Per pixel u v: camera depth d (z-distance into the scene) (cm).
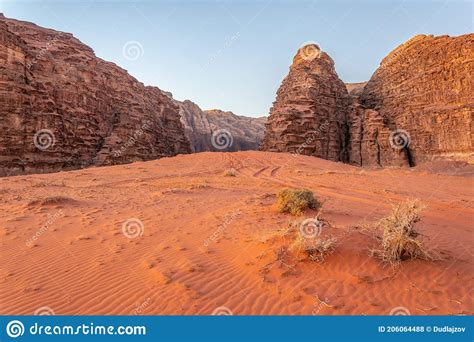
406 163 6969
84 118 6006
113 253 714
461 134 6419
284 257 629
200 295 521
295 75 8419
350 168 4153
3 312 485
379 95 8525
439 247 725
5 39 4772
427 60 7481
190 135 13912
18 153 4578
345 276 564
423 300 498
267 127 7688
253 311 479
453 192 1953
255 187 2123
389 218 646
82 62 6594
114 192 1773
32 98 4922
